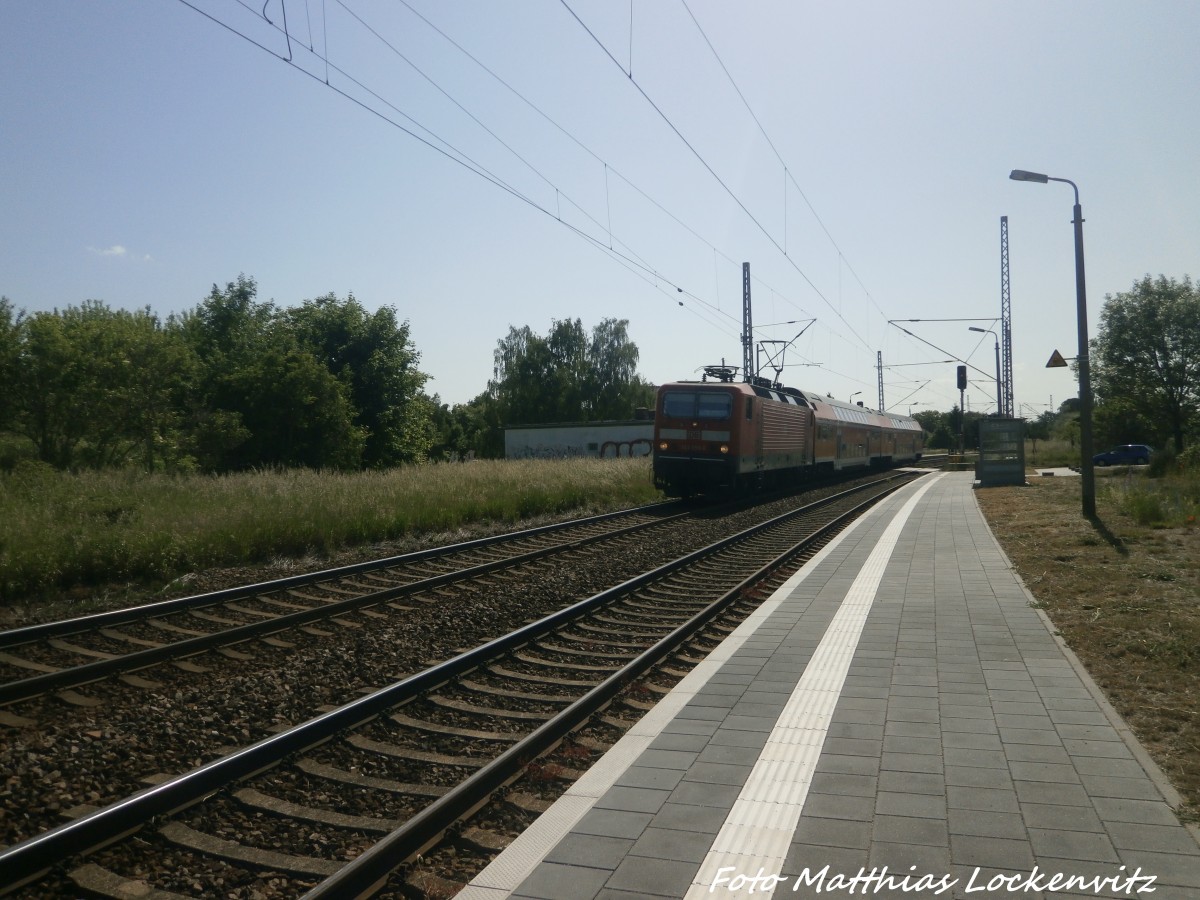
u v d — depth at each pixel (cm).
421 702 686
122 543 1248
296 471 2339
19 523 1291
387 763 569
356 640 876
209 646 843
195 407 3509
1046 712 614
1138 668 725
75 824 429
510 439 5038
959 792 478
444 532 1823
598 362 7756
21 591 1105
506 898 375
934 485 3494
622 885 384
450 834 452
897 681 700
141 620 963
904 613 970
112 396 2981
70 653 837
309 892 377
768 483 3094
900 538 1678
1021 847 413
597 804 468
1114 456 5103
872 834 429
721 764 524
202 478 2055
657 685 750
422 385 4853
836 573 1265
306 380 3812
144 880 416
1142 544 1441
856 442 4538
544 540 1719
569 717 620
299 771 543
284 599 1099
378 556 1478
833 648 813
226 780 515
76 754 564
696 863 402
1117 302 4212
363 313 4825
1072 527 1719
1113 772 502
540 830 438
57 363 2917
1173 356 4094
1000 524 1884
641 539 1769
